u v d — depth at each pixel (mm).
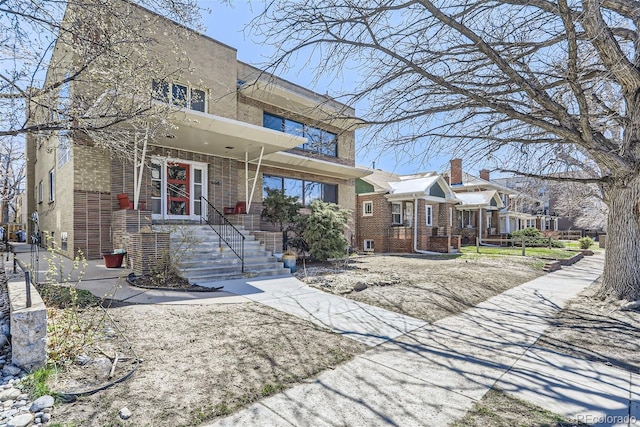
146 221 9062
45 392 2830
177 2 5812
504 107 5438
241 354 3906
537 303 7109
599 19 4430
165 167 10930
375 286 8227
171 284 7266
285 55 5426
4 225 19984
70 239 9273
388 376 3545
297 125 15406
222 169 12234
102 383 3057
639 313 5922
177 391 3029
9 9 4562
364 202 20141
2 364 3311
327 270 10766
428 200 20141
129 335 4254
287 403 2949
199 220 11547
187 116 8266
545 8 4570
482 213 29172
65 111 4980
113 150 7691
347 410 2863
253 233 11297
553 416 2842
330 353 4102
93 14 4992
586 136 5121
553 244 24422
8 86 4781
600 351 4348
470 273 10492
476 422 2730
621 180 6340
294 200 13805
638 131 5559
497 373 3674
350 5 4812
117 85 5043
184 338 4281
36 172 16688
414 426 2658
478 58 5766
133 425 2520
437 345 4535
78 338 3865
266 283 8273
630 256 6633
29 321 3186
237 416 2721
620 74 5219
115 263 8281
